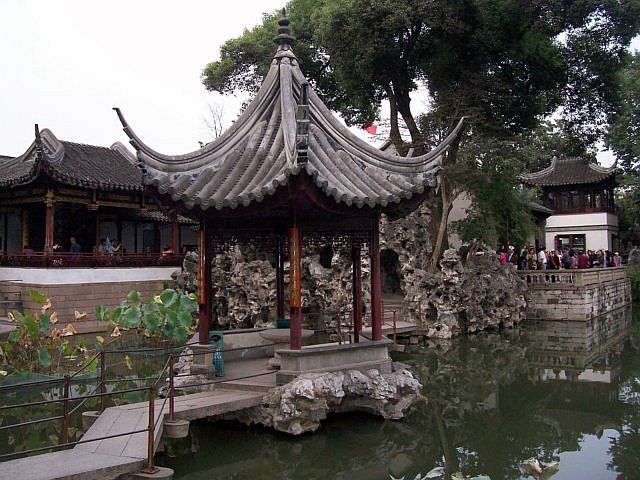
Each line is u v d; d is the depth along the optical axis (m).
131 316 18.22
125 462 8.32
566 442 12.36
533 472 6.56
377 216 12.72
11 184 28.94
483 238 30.86
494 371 19.62
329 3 31.23
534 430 13.18
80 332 27.03
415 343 24.64
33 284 27.25
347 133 13.43
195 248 41.09
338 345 12.23
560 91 30.75
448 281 26.27
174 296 18.78
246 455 10.71
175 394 12.05
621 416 14.28
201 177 12.09
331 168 12.41
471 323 27.91
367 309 24.89
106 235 38.34
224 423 11.71
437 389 17.03
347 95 34.78
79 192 30.38
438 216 33.12
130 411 10.50
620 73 40.97
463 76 28.42
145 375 17.41
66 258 27.78
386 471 10.58
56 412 13.48
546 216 53.50
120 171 32.91
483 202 30.06
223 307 26.67
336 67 31.70
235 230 12.78
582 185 53.72
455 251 26.94
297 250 11.66
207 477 9.88
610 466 10.88
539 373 19.38
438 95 29.73
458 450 11.86
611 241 54.88
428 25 27.59
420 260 28.73
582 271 33.47
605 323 33.09
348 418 12.12
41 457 8.50
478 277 29.38
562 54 29.12
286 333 13.41
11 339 16.64
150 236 41.03
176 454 10.70
